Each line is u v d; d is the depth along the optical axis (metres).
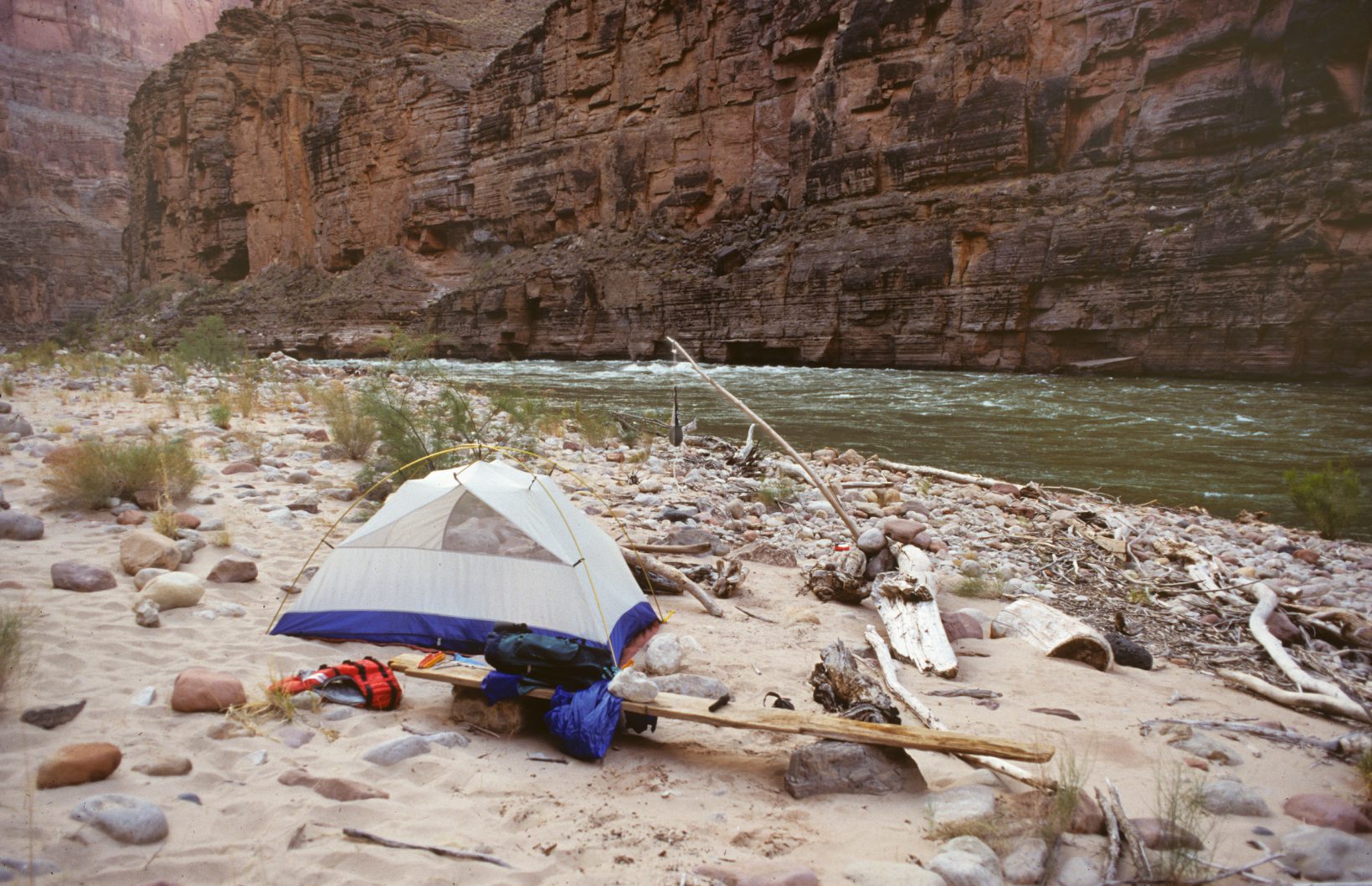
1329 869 3.21
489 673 4.20
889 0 39.94
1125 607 7.17
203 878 2.82
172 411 12.79
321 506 7.99
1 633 4.14
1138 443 17.12
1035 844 3.23
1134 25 33.00
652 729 4.21
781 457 14.17
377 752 3.72
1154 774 4.08
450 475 5.19
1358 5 28.11
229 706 4.00
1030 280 33.66
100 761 3.35
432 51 73.94
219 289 87.88
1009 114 36.03
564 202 58.38
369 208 73.12
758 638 5.76
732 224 48.94
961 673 5.41
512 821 3.32
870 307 38.16
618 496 9.66
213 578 5.75
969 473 14.19
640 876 2.99
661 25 52.81
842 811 3.55
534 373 38.66
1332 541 10.27
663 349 47.69
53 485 7.11
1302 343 28.48
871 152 40.44
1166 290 30.89
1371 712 4.89
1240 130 30.88
